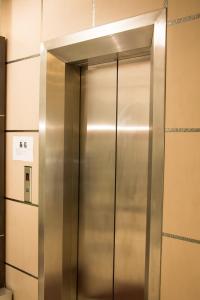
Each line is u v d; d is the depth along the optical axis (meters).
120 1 2.10
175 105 1.82
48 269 2.56
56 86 2.56
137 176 2.32
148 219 1.96
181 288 1.79
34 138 2.71
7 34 2.95
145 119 2.28
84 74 2.66
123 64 2.40
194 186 1.75
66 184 2.64
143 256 2.29
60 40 2.46
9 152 2.96
